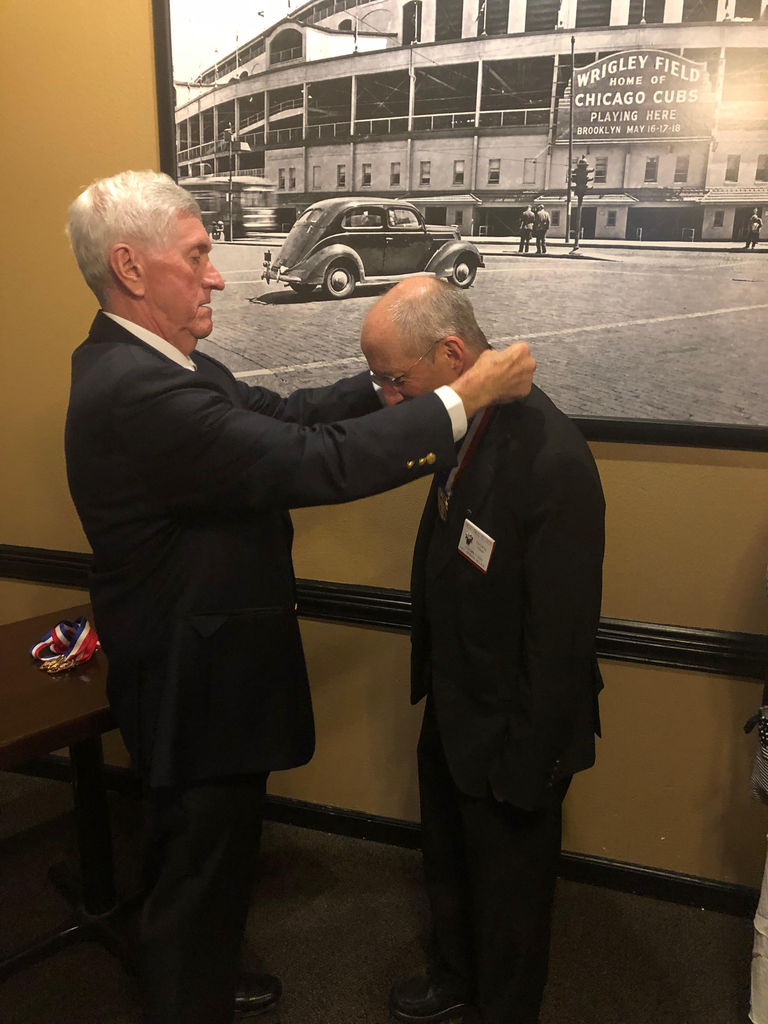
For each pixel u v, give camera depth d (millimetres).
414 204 1826
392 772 2219
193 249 1340
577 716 1398
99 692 1709
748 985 1787
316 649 2193
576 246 1732
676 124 1606
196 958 1481
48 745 1563
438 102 1753
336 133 1834
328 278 1913
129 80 1925
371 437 1251
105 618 1430
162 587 1375
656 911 2012
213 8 1817
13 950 1821
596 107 1647
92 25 1917
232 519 1391
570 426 1371
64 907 2008
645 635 1895
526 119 1701
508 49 1675
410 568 2066
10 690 1717
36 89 2004
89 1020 1702
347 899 2045
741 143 1575
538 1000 1566
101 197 1296
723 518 1793
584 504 1312
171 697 1377
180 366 1340
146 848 1542
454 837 1696
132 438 1280
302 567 2166
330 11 1766
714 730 1921
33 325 2182
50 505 2318
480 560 1366
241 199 1926
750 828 1947
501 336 1836
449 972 1738
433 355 1336
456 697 1466
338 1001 1754
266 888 2084
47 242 2100
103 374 1300
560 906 2025
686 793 1982
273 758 1485
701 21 1540
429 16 1709
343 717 2221
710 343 1688
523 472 1323
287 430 1267
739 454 1743
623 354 1753
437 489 1536
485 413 1378
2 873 2123
